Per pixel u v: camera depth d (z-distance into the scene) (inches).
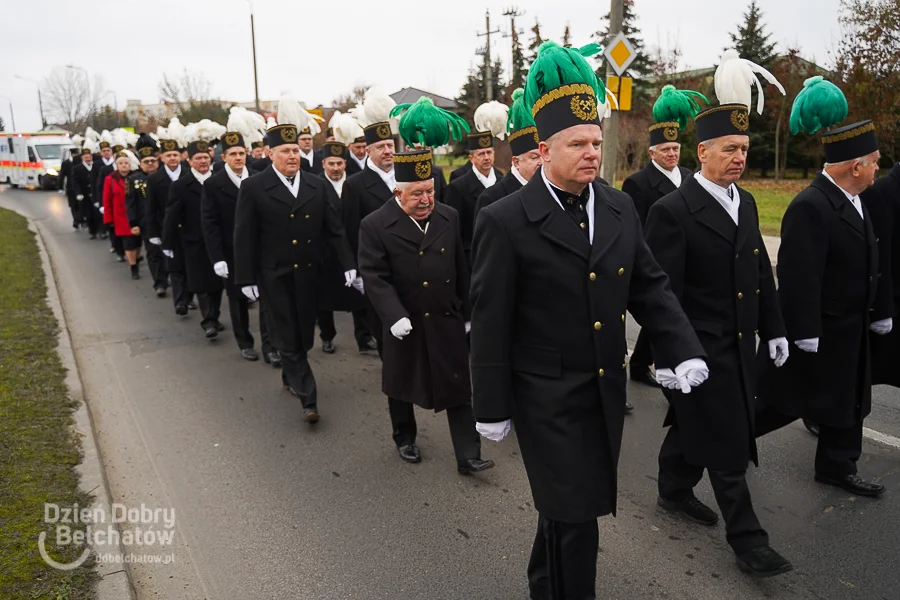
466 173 229.5
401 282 163.0
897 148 585.3
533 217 98.0
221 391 230.1
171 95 1391.5
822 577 122.8
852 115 585.0
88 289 400.5
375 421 202.8
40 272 412.2
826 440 153.8
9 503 141.9
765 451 174.1
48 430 179.2
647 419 196.1
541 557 112.4
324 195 205.3
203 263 286.5
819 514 143.9
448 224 165.8
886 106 551.5
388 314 158.4
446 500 155.9
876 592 118.3
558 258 98.0
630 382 227.0
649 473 164.6
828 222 142.3
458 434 167.9
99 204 537.0
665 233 128.5
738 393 124.3
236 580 127.5
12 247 494.6
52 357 242.8
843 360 145.8
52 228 686.5
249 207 197.9
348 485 163.8
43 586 116.1
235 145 253.3
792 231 144.1
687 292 128.5
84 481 154.0
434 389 161.9
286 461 177.2
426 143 163.5
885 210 158.6
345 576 128.0
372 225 165.2
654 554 132.0
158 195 343.0
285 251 197.6
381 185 230.4
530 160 183.9
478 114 224.2
